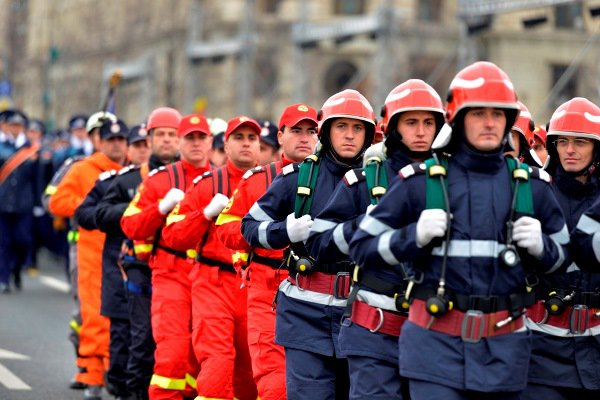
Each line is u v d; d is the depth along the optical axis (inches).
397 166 393.4
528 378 401.4
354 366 387.2
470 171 338.3
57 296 1062.4
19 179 1119.6
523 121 433.1
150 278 568.1
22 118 1155.9
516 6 1145.4
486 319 334.3
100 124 713.0
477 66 336.5
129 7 3225.9
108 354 614.2
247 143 513.7
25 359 727.1
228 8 3056.1
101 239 627.8
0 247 1098.7
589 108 407.2
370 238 346.0
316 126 476.1
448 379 334.0
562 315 400.2
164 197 548.1
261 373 457.4
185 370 527.2
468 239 335.0
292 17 3176.7
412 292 342.6
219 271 495.8
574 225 407.2
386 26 1598.2
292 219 415.8
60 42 3897.6
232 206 470.0
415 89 387.9
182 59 2886.3
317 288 420.5
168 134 595.2
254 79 2952.8
